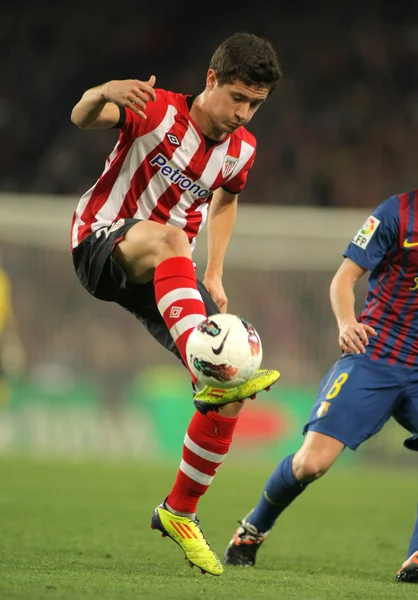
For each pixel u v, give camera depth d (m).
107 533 20.06
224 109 12.28
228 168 13.38
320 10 76.75
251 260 51.88
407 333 15.37
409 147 68.56
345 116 69.62
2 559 14.39
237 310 51.50
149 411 47.56
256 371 10.98
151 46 75.94
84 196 13.23
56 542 17.86
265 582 12.85
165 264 11.64
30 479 33.56
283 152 67.69
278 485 15.52
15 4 78.56
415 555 13.89
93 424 47.59
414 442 15.85
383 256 15.52
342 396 15.16
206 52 75.12
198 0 77.81
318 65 72.62
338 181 66.44
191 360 10.69
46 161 69.69
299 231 51.75
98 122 12.28
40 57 75.56
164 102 12.75
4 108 73.00
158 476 36.59
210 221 14.87
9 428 46.97
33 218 50.78
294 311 51.56
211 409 11.23
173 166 12.94
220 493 31.94
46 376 49.19
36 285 50.47
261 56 12.04
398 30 74.56
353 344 14.64
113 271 12.39
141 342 49.69
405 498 32.72
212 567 12.89
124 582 11.60
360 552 18.92
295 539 21.23
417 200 15.49
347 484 37.97
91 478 34.84
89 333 50.06
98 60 75.31
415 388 15.38
